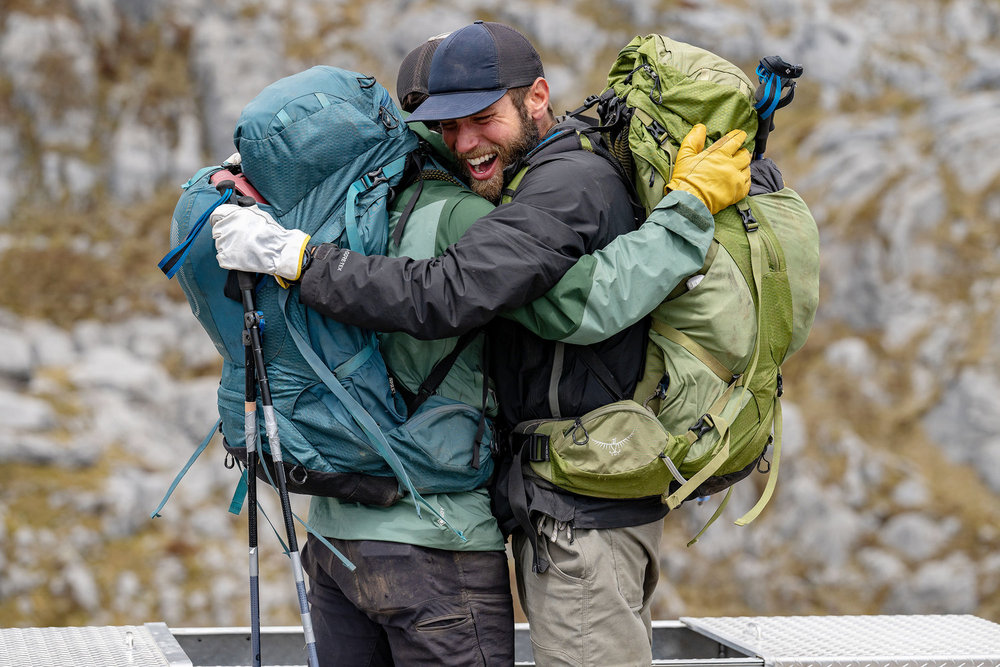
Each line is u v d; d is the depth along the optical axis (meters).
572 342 5.82
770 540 31.02
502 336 6.23
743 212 6.11
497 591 6.23
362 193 5.96
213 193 6.04
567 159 6.04
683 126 6.13
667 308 6.09
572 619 6.02
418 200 6.13
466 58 6.18
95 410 31.48
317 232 5.86
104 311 34.31
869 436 33.41
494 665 6.12
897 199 37.19
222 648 8.27
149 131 39.00
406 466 5.93
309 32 41.47
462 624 6.05
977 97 39.97
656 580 6.54
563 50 41.44
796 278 6.28
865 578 30.25
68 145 37.97
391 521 6.02
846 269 36.47
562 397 6.07
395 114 6.22
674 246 5.80
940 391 33.94
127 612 27.19
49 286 34.44
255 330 5.70
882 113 40.34
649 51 6.43
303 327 5.82
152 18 40.84
